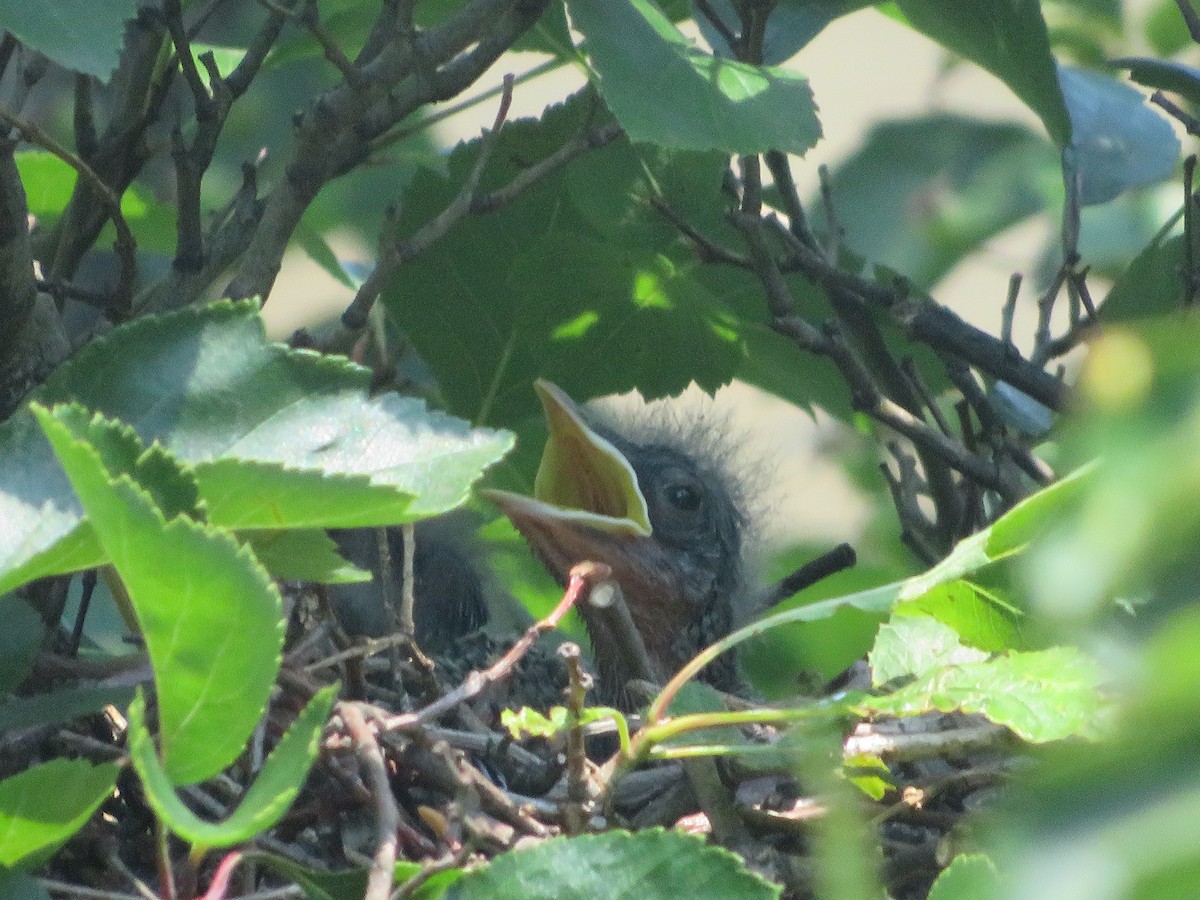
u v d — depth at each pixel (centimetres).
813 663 474
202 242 433
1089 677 240
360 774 312
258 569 204
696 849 231
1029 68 461
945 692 246
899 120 771
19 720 283
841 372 472
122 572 204
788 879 299
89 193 422
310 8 379
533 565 572
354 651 366
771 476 628
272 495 242
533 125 455
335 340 398
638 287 463
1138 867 106
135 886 296
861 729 335
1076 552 118
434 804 342
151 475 225
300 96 684
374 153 480
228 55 507
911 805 310
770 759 296
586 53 367
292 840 334
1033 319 766
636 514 504
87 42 289
